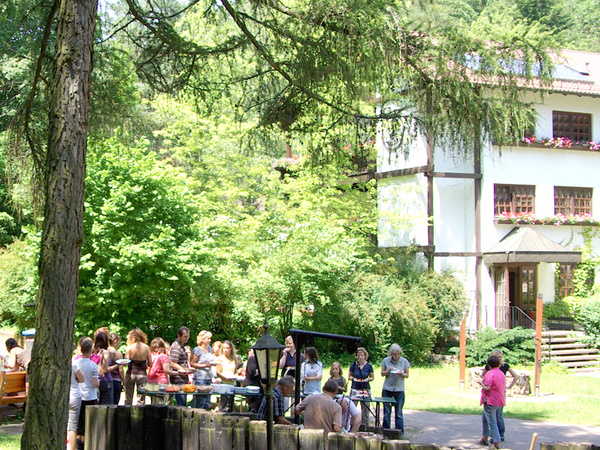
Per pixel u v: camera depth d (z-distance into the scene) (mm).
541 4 24500
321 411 8156
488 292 26266
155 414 7922
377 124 9891
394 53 8961
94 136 9719
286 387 9398
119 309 18938
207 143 25562
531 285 27359
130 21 9602
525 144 26547
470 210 26422
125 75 9688
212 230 22109
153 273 18906
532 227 27031
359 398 11383
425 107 9484
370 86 9602
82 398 9078
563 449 7098
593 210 28188
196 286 19438
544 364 23688
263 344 6863
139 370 11398
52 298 6344
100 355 10445
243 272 23328
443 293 24641
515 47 9430
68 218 6461
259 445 7211
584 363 24203
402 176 27125
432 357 24250
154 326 20672
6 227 26250
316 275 22641
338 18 8906
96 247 18453
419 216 25281
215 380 11984
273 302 22156
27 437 6176
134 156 19297
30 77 8672
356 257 25406
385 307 22922
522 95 9859
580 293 27844
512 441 12094
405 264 25188
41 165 8969
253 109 10633
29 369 6359
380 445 7078
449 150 10406
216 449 7426
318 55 8984
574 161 27844
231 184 25562
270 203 26359
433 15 9156
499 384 11414
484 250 26234
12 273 20750
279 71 9750
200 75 10398
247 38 9758
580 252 26078
